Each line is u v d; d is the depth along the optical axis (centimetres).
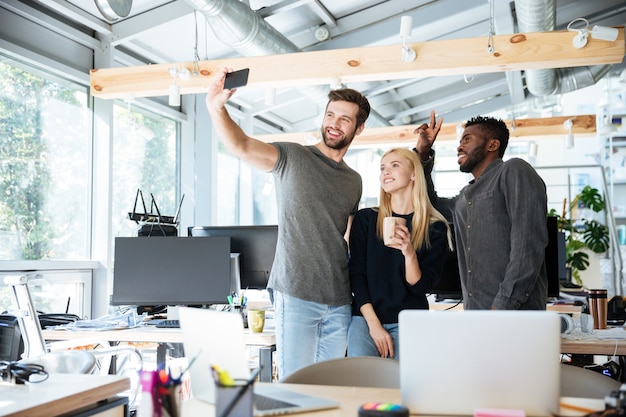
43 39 487
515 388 139
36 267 462
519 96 880
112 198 557
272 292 265
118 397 183
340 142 264
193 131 679
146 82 479
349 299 262
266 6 562
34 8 479
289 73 463
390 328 253
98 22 529
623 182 998
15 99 464
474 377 141
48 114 496
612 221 844
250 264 380
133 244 359
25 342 313
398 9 639
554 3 508
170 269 357
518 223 249
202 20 553
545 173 985
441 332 142
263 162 253
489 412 136
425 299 259
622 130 1014
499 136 277
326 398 159
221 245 357
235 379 136
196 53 474
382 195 265
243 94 745
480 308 260
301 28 644
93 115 544
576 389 186
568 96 1043
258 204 841
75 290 511
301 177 255
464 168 283
